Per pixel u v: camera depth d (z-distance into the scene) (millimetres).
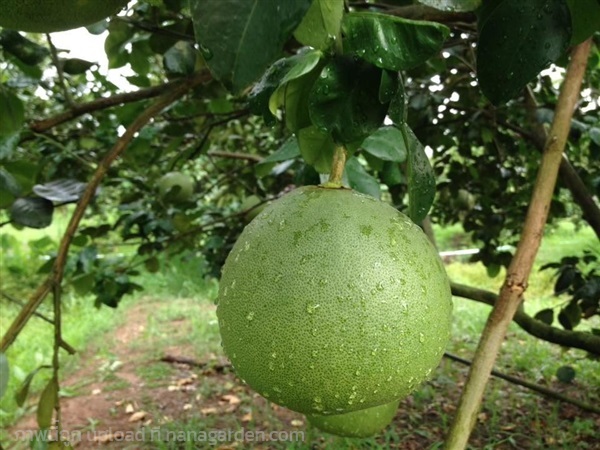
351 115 324
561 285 988
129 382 1620
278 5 209
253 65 209
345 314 294
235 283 315
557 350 1648
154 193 1115
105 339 1971
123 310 2291
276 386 305
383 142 505
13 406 1450
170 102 535
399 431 1231
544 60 346
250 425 1305
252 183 1271
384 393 307
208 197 1742
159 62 968
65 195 560
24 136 647
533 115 939
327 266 299
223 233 1226
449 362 1531
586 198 797
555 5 344
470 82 953
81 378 1659
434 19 515
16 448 1256
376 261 303
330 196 323
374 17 295
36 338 1900
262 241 315
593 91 979
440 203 1341
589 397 1333
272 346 299
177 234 1123
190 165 1472
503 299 363
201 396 1501
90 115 1057
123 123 799
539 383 1427
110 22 642
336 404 306
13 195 557
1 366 393
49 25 315
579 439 1172
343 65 319
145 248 1075
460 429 334
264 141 1450
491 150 1159
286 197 336
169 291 2537
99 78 875
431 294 315
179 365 1739
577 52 427
